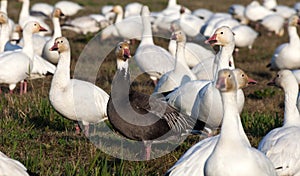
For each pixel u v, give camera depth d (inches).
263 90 759.1
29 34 708.0
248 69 943.7
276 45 1203.2
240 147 316.2
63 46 527.8
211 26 1149.7
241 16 1502.2
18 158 447.5
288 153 385.7
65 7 1483.8
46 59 867.4
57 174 418.3
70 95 521.0
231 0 2145.7
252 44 1197.7
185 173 350.0
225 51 531.5
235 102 320.2
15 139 496.4
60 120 555.8
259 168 315.0
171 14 1204.5
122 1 2006.6
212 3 2015.3
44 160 449.4
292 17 861.8
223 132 319.6
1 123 535.8
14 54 690.8
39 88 743.1
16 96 664.4
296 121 458.3
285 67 876.6
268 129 557.0
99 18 1302.9
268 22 1311.5
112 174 427.5
